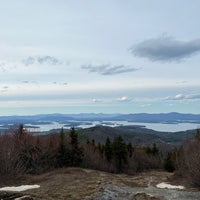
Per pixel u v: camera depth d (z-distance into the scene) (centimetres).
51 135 5228
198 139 4119
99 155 6178
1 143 3909
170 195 2492
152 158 7606
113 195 2314
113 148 6588
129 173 6069
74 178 3106
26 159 4166
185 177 3628
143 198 2269
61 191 2419
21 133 4700
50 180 3052
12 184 2922
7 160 3381
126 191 2516
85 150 5809
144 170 7012
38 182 2998
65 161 4712
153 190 2716
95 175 3469
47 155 4531
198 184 3169
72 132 5131
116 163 6431
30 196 1997
